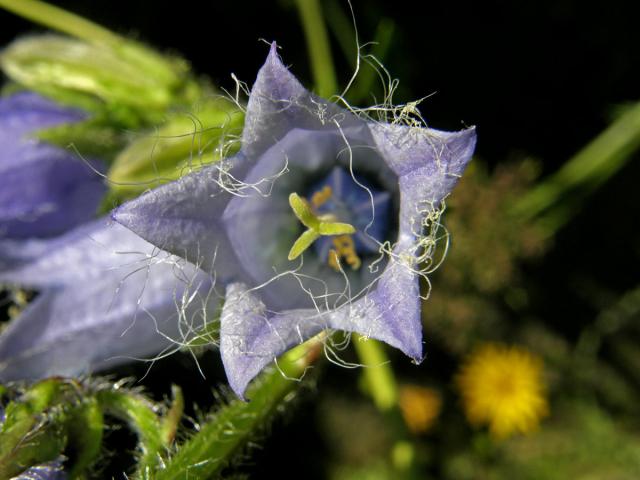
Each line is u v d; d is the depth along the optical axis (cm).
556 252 15
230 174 6
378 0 13
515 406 14
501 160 14
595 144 13
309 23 11
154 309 7
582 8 13
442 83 14
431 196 6
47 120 9
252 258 7
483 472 14
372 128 6
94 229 8
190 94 10
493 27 14
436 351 14
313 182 7
